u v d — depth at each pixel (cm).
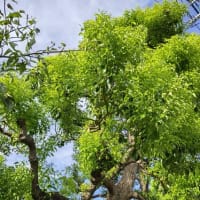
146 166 1137
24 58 437
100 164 963
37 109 1003
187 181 1141
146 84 790
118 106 792
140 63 836
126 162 938
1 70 437
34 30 449
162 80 802
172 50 1143
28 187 991
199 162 946
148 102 757
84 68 831
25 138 924
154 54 1145
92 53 823
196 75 1073
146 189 1462
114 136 902
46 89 968
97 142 949
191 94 890
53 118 982
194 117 924
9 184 990
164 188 1205
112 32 824
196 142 915
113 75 795
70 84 912
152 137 750
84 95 902
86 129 1022
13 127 1002
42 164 1120
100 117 933
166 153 863
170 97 780
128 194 1124
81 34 851
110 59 805
